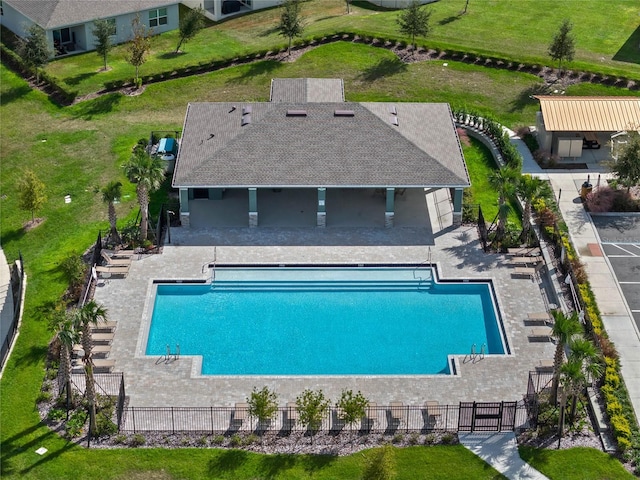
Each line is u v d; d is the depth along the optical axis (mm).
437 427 43188
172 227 58125
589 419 43844
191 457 41438
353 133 58875
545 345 48562
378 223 58938
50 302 51844
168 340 49406
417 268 55031
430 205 60812
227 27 89500
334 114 59750
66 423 43375
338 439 42438
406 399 44906
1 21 88562
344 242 57094
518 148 67375
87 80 77625
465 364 47219
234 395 45094
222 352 48656
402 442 42250
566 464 41344
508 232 56938
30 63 77125
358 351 48781
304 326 50531
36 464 41156
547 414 43594
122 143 68812
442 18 88938
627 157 58781
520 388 45719
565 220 58812
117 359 47312
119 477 40500
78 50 84438
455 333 50219
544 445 42312
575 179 63312
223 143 58438
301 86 67312
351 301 52469
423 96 74812
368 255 55875
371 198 61312
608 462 41469
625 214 59406
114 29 82500
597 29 86812
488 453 41844
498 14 89938
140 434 42625
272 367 47688
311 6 93750
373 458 39344
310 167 57219
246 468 40875
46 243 58062
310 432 42750
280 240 57188
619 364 46969
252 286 53469
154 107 74000
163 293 53094
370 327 50562
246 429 42969
